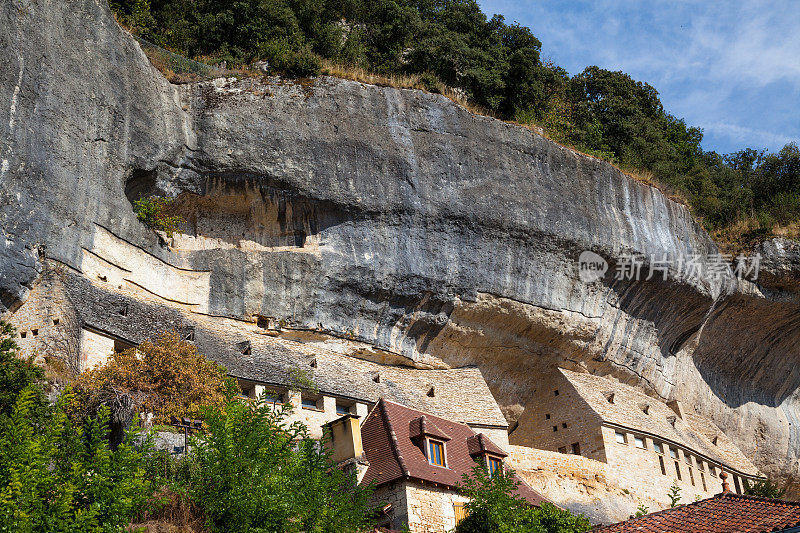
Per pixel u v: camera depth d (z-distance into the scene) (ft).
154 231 90.63
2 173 75.36
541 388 114.62
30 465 46.68
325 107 100.01
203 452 57.72
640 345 121.39
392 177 99.76
